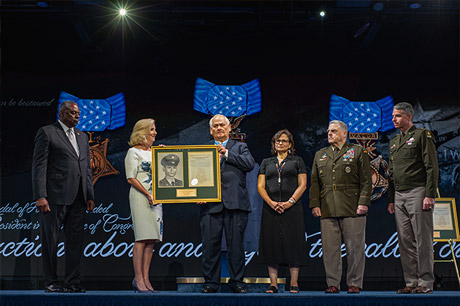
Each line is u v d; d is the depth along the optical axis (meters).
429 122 6.39
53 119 6.31
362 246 4.43
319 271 6.06
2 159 6.21
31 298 3.74
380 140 6.34
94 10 5.75
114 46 6.39
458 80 6.47
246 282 4.54
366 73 6.46
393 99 6.42
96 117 6.30
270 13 5.91
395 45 6.45
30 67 6.38
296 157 4.64
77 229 4.44
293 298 3.74
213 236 4.25
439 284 5.79
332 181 4.54
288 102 6.39
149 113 6.35
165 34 6.34
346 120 6.37
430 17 6.01
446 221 5.59
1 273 6.01
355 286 4.38
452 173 6.30
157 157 4.36
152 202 4.44
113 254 6.07
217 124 4.50
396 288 6.04
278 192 4.49
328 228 4.52
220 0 5.76
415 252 4.48
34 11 5.77
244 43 6.45
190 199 4.27
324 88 6.43
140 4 5.78
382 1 5.71
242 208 4.27
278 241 4.40
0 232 6.09
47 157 4.39
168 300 3.73
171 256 6.09
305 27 6.23
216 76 6.43
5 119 6.28
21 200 6.15
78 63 6.40
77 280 4.41
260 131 6.32
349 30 6.34
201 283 4.54
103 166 6.21
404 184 4.45
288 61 6.45
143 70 6.42
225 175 4.35
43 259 4.30
